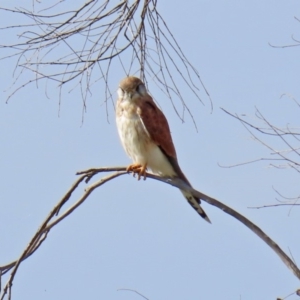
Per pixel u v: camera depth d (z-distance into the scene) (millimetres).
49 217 9414
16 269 8984
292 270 8867
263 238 9211
